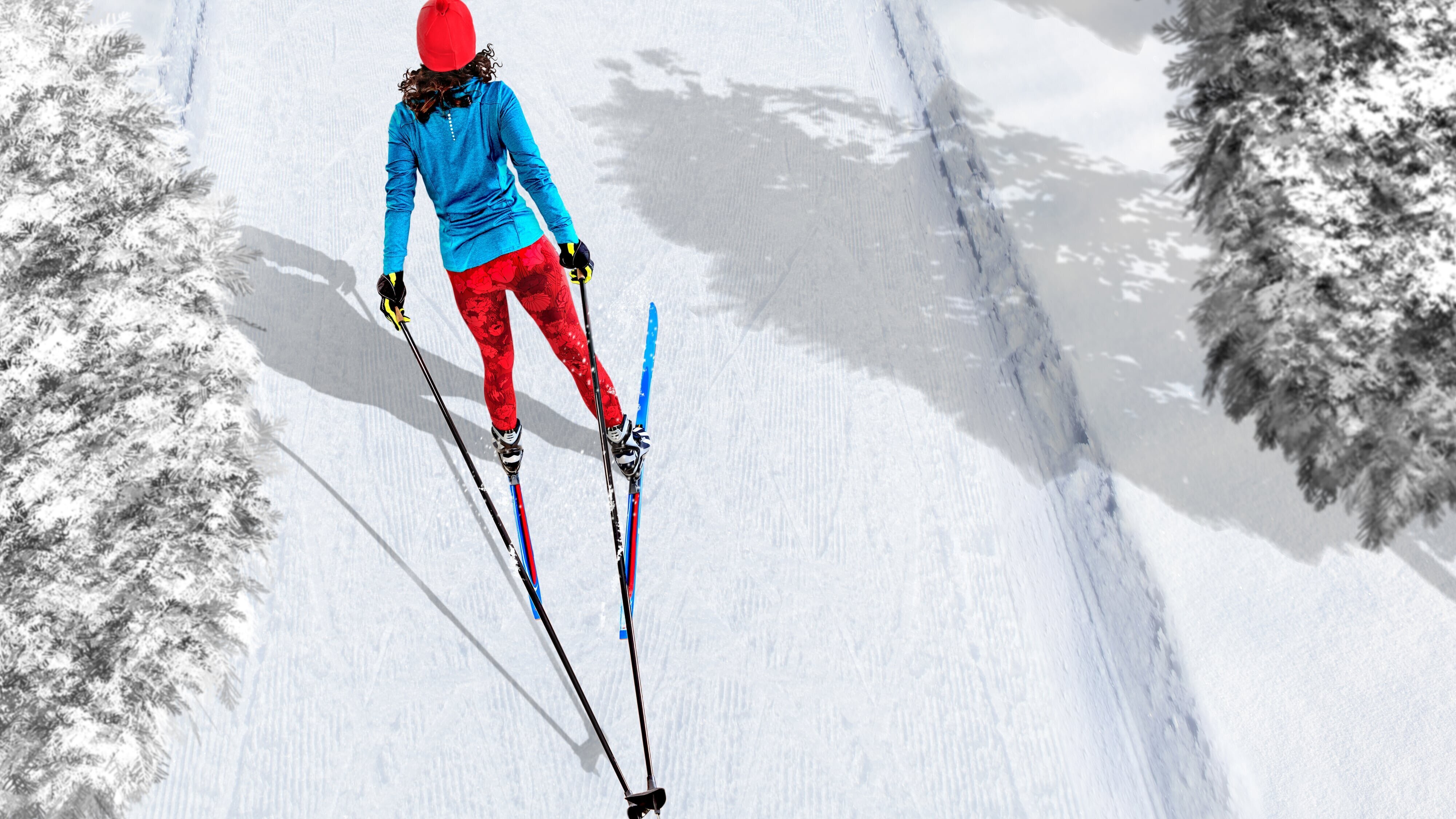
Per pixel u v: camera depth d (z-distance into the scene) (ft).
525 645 11.07
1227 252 13.46
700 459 13.10
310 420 13.34
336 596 11.45
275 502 12.29
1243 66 13.43
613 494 11.41
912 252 16.89
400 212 10.60
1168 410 14.20
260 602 11.36
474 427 13.44
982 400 14.39
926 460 13.39
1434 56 12.45
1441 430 12.01
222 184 17.07
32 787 9.37
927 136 19.58
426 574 11.70
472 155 10.35
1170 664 11.69
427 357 14.33
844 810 9.84
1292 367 12.60
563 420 13.47
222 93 19.20
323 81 19.69
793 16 22.84
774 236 16.89
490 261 10.77
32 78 13.60
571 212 17.01
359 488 12.58
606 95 19.86
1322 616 11.98
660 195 17.53
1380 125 12.46
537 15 21.93
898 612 11.55
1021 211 17.47
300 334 14.51
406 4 21.98
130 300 12.28
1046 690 11.00
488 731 10.34
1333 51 12.74
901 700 10.75
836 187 18.12
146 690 10.11
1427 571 12.35
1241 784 10.66
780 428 13.60
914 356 14.94
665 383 14.10
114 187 13.08
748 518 12.44
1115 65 19.89
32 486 10.80
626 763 10.13
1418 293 12.09
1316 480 12.80
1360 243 12.32
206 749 10.18
